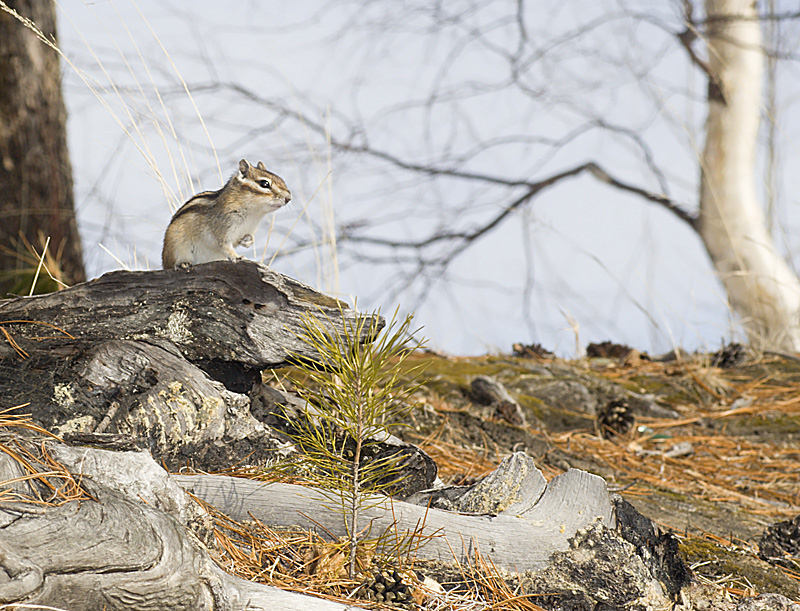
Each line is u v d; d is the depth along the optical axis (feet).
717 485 35.63
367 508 18.94
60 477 15.93
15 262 47.29
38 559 13.96
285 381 30.76
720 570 23.17
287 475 21.59
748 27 81.66
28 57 48.85
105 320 23.66
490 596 18.93
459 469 31.01
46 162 49.34
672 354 58.18
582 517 19.77
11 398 22.04
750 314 79.51
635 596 18.86
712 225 83.61
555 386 47.26
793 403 47.21
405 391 19.61
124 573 14.64
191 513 17.62
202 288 23.54
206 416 22.36
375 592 17.85
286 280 23.77
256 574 17.94
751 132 82.23
